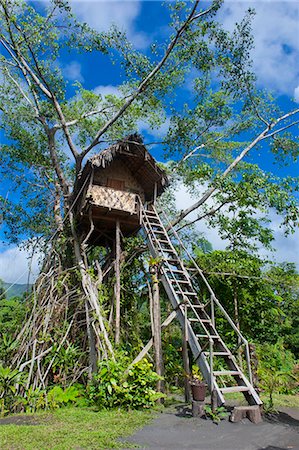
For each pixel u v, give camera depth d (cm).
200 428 607
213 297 896
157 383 846
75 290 1148
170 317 908
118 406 750
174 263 1084
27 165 1672
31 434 551
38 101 1493
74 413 706
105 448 492
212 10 1076
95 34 1184
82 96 1653
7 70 1509
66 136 1323
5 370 865
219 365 1016
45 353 988
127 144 1237
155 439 543
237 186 1338
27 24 1169
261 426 628
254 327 1340
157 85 1232
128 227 1309
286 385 1075
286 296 1363
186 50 1177
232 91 1478
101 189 1188
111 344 963
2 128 1603
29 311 1155
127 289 1305
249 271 1266
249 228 1420
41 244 1460
